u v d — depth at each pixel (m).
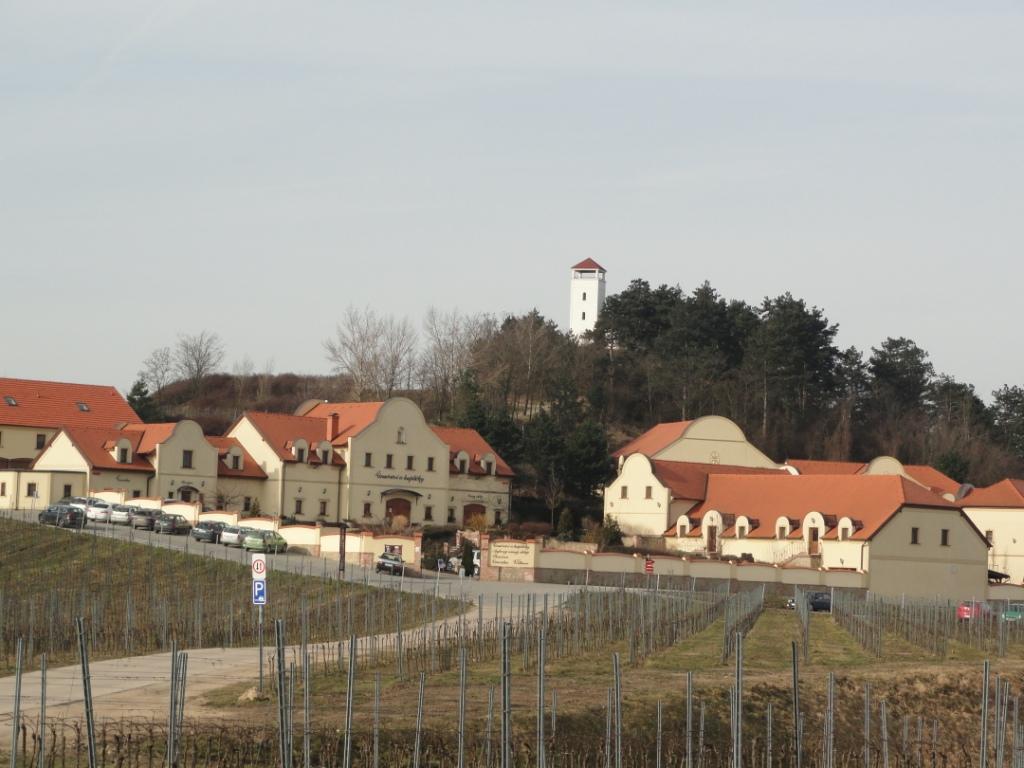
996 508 161.75
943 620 95.25
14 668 61.62
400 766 43.25
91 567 105.56
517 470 172.88
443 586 106.06
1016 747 49.38
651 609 76.75
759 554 139.12
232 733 44.22
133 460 141.38
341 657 62.34
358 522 147.75
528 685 56.91
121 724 42.72
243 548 119.44
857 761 52.47
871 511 133.25
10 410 154.12
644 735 50.19
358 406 156.12
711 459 163.62
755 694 56.84
